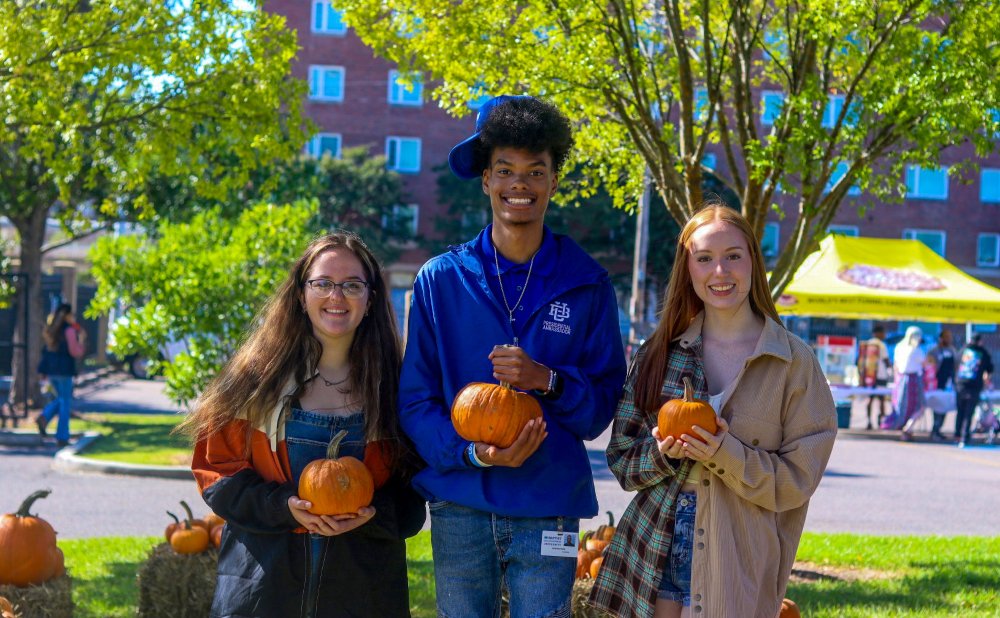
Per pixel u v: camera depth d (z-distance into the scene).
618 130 9.30
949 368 21.00
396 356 3.95
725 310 3.82
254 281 13.03
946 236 45.03
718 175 8.57
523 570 3.75
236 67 9.70
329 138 44.91
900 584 7.55
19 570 5.27
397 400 3.87
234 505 3.65
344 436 3.75
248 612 3.61
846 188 7.95
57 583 5.36
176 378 12.92
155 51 9.30
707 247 3.74
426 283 3.92
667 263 39.78
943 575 7.86
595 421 3.80
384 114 45.09
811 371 3.73
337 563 3.66
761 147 7.60
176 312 12.86
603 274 3.98
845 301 17.38
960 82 7.04
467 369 3.84
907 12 7.43
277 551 3.63
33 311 19.75
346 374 3.89
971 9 7.20
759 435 3.70
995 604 6.98
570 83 8.02
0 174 18.16
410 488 3.92
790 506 3.65
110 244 13.22
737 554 3.63
